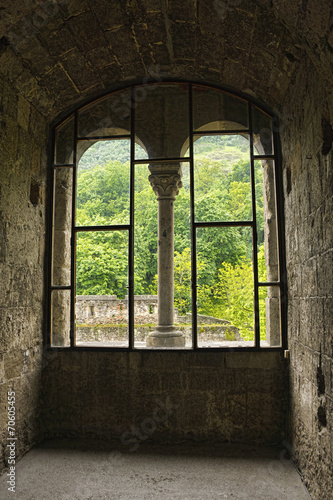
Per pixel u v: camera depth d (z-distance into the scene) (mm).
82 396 4066
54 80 3883
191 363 4008
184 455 3641
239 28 3291
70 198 4652
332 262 2414
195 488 3016
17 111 3645
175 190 4551
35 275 3967
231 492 2949
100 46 3709
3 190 3344
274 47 3223
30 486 3037
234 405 3936
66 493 2938
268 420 3895
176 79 4391
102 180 21500
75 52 3682
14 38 3174
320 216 2686
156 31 3588
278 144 4184
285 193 3924
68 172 4629
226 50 3686
